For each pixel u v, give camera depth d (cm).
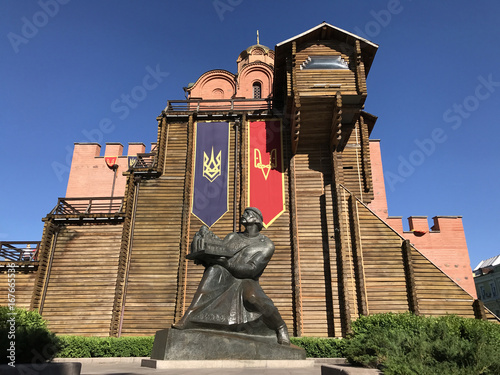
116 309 1922
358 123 2359
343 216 2058
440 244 2642
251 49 3197
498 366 512
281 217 2148
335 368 553
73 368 572
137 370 737
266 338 880
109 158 3147
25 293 2008
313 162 2272
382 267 1908
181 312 1919
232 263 905
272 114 2408
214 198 2223
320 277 1970
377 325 1076
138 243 2117
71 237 2145
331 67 2206
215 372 675
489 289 5038
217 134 2408
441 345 585
